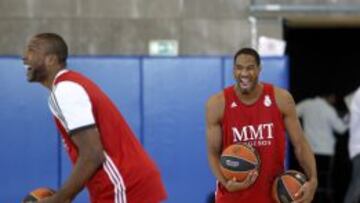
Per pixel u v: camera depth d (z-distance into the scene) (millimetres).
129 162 6297
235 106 7926
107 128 6262
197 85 12789
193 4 14422
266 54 13883
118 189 6254
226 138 7992
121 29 14484
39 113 12680
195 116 12789
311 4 14336
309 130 15625
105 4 14469
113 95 12773
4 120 12680
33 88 12695
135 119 12789
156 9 14453
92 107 6207
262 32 14336
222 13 14398
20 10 14484
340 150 17188
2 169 12664
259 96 7918
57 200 6008
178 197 12750
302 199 7781
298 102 17984
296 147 8023
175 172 12766
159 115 12797
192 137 12789
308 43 17938
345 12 14312
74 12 14484
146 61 12820
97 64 12750
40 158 12680
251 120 7914
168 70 12836
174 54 14398
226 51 14398
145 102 12797
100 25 14484
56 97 6113
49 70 6297
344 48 17844
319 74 17969
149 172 6375
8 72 12664
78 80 6227
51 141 12695
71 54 14398
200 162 12750
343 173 17141
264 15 14352
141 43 14469
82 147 6031
